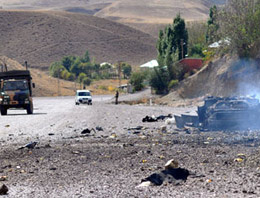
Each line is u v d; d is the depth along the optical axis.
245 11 76.06
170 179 12.20
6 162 16.77
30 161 16.83
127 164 15.46
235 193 10.71
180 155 17.05
